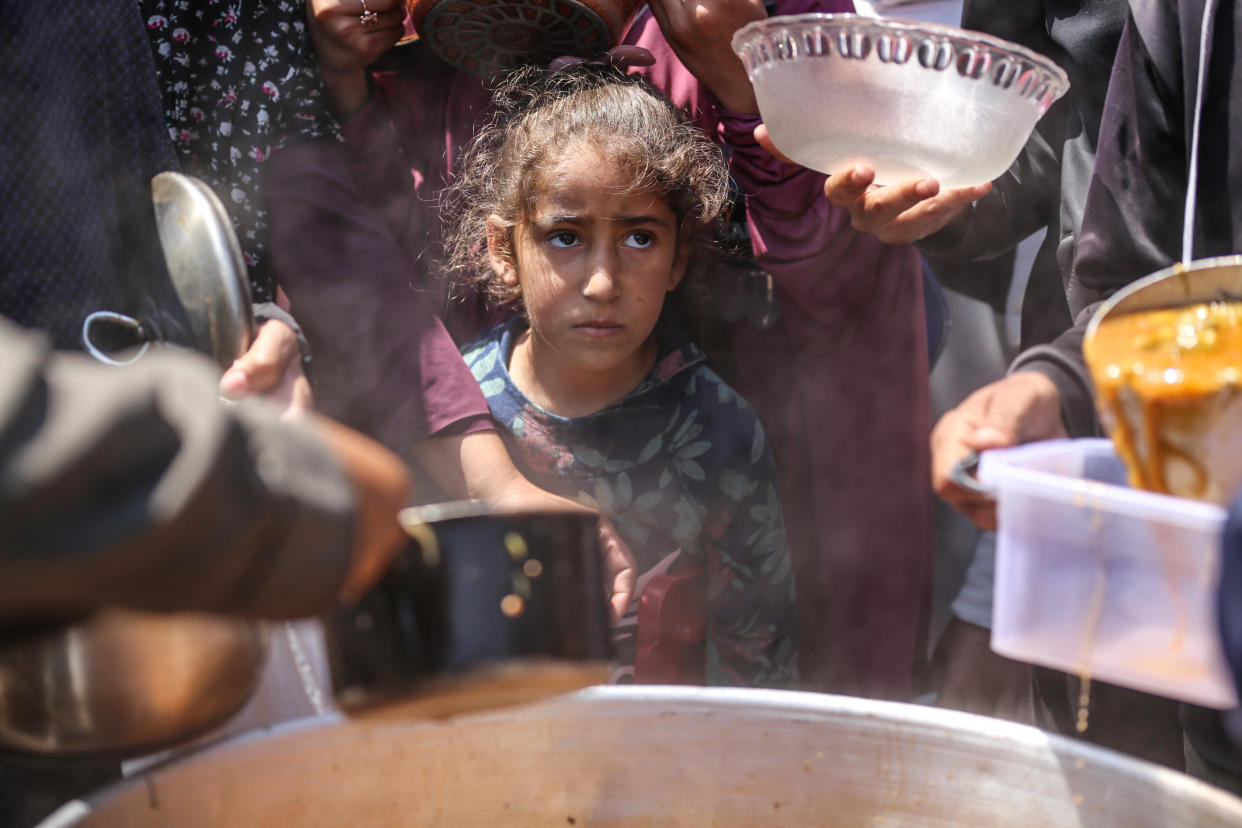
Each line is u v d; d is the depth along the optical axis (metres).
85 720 0.86
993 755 0.95
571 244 1.55
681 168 1.58
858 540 1.93
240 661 0.88
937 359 2.16
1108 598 0.75
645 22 1.87
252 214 1.62
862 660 1.95
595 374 1.68
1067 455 0.86
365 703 0.76
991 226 1.67
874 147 1.21
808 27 1.14
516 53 1.64
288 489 0.53
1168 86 1.26
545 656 0.76
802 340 1.88
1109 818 0.89
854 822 1.01
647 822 1.04
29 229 1.19
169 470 0.47
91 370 0.49
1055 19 1.63
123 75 1.32
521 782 1.04
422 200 1.86
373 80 1.81
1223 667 0.72
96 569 0.45
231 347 1.12
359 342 1.62
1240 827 0.79
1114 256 1.33
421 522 0.75
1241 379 0.72
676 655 1.55
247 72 1.59
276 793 0.95
